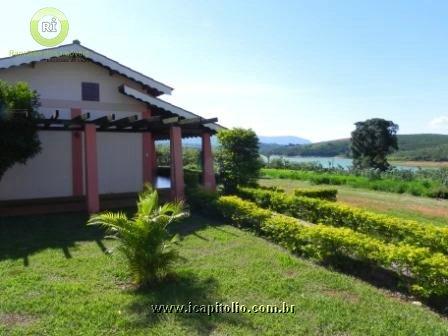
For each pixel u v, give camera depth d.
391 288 6.05
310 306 5.18
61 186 13.09
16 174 12.50
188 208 11.95
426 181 21.97
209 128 13.59
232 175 16.05
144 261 5.82
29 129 10.22
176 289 5.71
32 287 5.70
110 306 5.12
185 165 28.53
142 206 6.23
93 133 11.27
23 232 9.22
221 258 7.21
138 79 13.90
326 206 10.90
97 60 13.09
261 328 4.61
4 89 9.81
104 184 13.91
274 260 7.13
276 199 12.84
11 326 4.59
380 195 19.41
